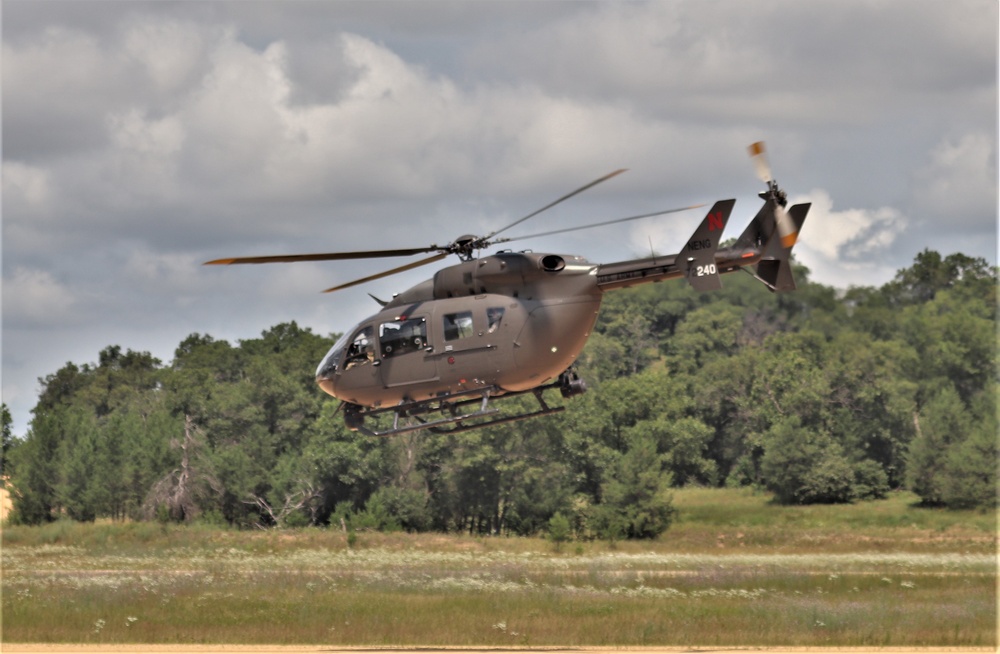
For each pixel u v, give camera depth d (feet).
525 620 219.20
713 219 186.39
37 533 538.47
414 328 201.46
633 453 611.47
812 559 446.60
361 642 197.67
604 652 189.37
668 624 214.28
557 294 193.77
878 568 379.96
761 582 298.76
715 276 185.88
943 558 449.89
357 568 379.35
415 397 202.80
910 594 271.28
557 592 271.90
